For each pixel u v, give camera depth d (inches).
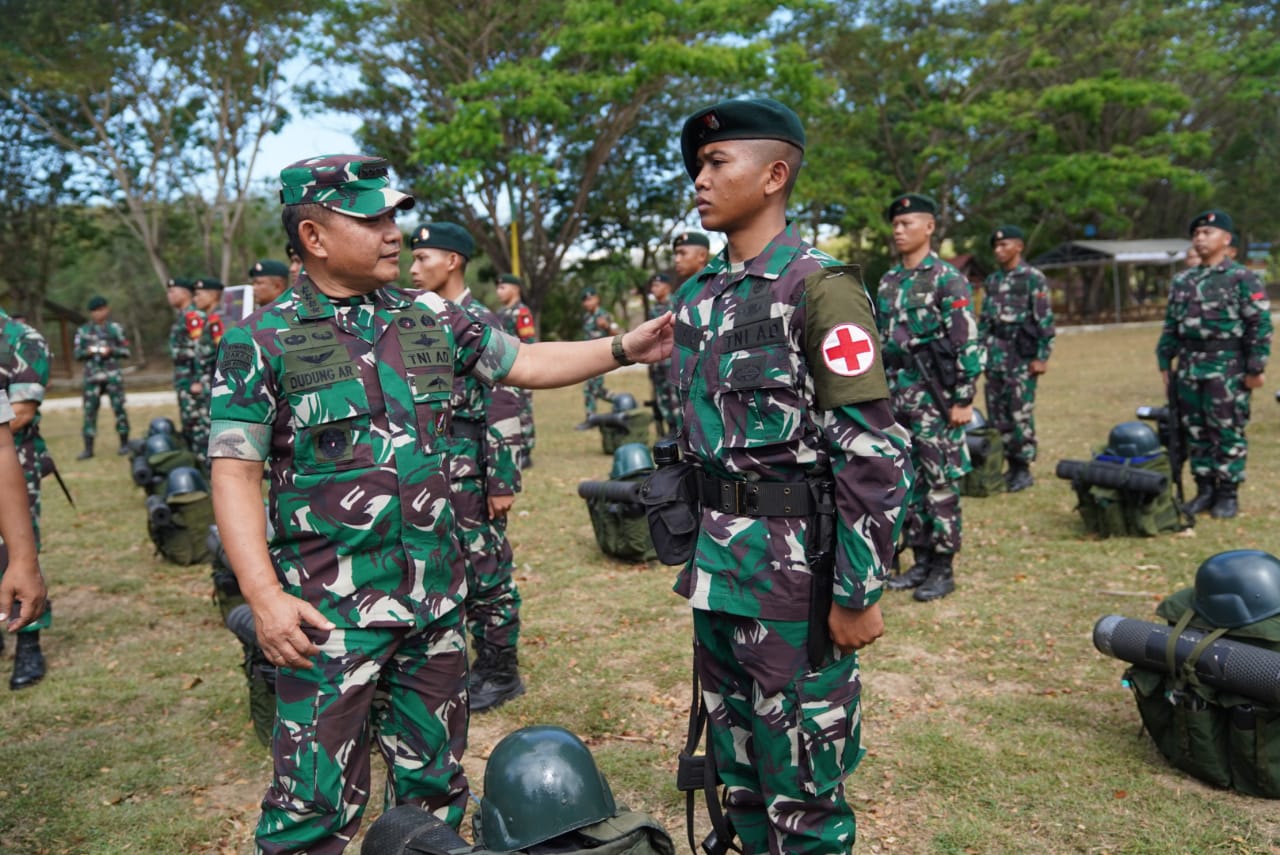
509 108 895.1
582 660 184.7
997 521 278.4
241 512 91.2
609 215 1412.4
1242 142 1673.2
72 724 168.2
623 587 232.5
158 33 1034.7
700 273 98.8
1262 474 318.0
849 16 1325.0
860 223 1302.9
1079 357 871.1
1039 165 1347.2
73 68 1035.9
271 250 1795.0
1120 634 133.1
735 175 90.4
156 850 127.1
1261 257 1852.9
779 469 89.7
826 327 84.5
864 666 175.9
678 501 96.3
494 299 1846.7
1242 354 259.0
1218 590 127.3
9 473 105.0
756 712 92.1
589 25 884.6
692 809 100.4
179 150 1221.1
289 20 1056.8
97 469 465.1
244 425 91.6
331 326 94.6
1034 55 1253.7
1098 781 131.3
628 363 110.9
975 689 164.4
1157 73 1405.0
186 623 224.1
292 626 89.7
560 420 585.0
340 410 92.7
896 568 219.9
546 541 280.8
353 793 94.7
